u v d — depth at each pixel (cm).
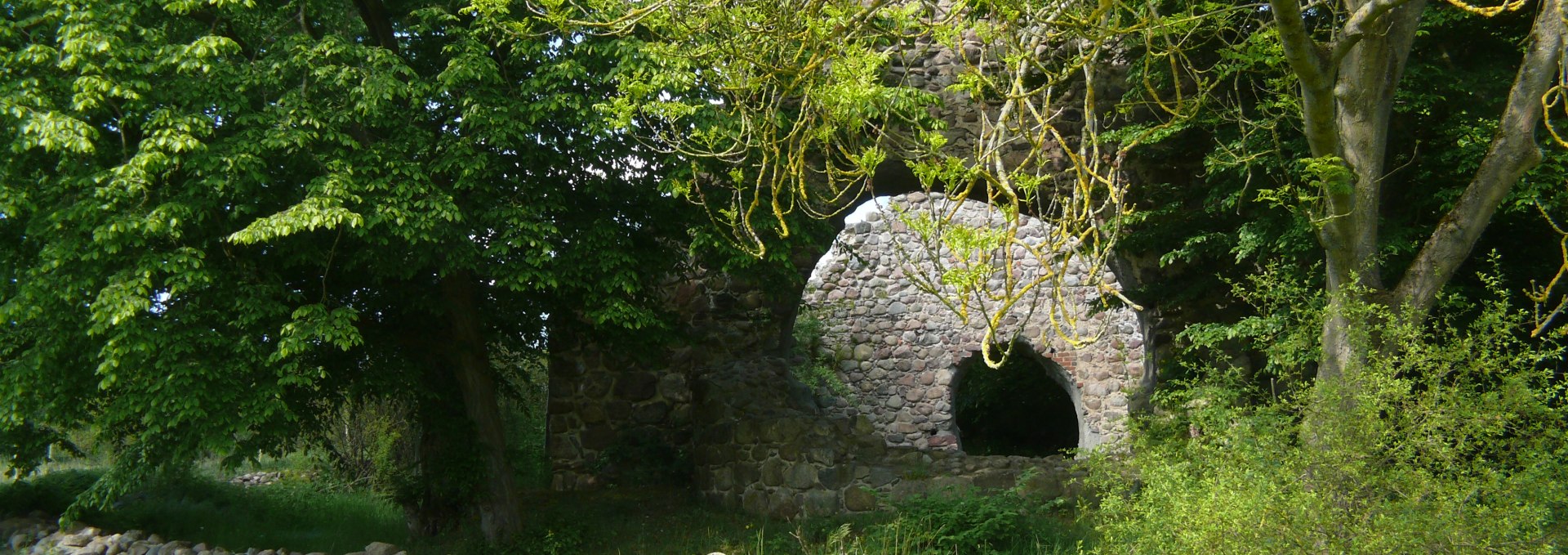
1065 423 2361
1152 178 1166
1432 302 661
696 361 1465
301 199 816
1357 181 661
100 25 738
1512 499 489
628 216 984
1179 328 1202
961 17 573
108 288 730
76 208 735
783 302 1464
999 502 961
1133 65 909
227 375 800
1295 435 565
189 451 835
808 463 1171
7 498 1203
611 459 1407
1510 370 545
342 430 1677
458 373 1046
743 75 619
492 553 1023
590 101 863
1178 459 623
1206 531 504
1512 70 830
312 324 807
